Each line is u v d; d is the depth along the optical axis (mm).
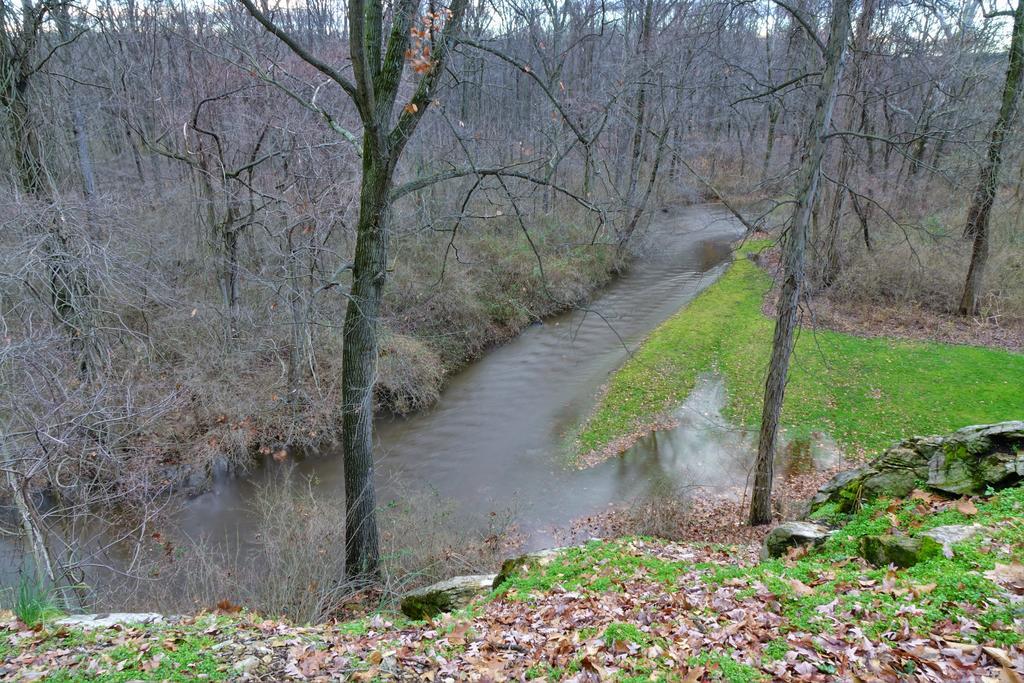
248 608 8156
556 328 23562
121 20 15703
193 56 15547
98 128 20297
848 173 21172
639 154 24844
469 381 19641
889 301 23156
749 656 4062
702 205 37656
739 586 5410
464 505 13266
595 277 27609
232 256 15273
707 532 11453
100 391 7754
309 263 14398
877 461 8062
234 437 14422
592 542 7352
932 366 18188
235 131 15055
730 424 16422
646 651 4301
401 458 15258
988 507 6316
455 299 21625
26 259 8312
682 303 25797
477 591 7020
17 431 7508
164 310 15203
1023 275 21453
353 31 6977
